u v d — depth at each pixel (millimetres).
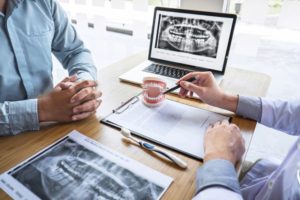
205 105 832
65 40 1051
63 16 1043
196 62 1057
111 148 615
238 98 792
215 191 480
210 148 586
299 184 602
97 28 1614
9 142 621
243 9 1146
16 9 836
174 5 1352
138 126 697
